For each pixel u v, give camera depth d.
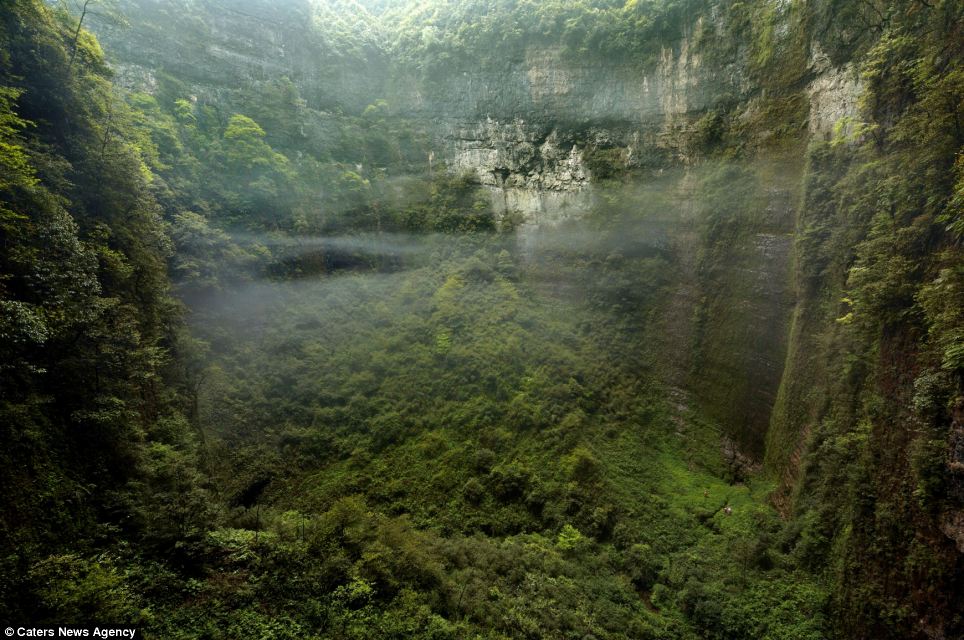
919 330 11.99
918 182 12.09
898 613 11.09
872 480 12.81
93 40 18.33
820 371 17.69
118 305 14.31
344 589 12.16
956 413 10.09
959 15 11.24
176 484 13.12
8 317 9.09
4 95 12.96
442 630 12.05
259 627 10.44
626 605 15.24
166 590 10.16
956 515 9.89
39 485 9.51
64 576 8.44
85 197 15.35
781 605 14.14
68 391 11.27
